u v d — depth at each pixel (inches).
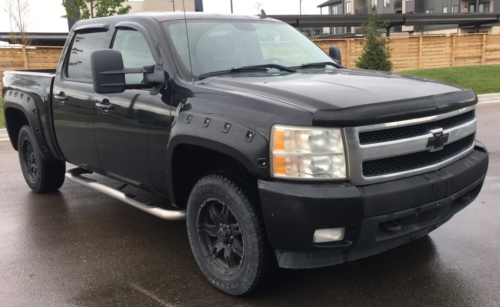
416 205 112.4
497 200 194.5
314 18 1323.8
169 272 141.3
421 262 140.8
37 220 190.4
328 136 105.1
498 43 984.3
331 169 105.7
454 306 116.3
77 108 173.3
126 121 149.9
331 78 135.3
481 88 597.0
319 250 106.7
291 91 116.0
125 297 127.0
